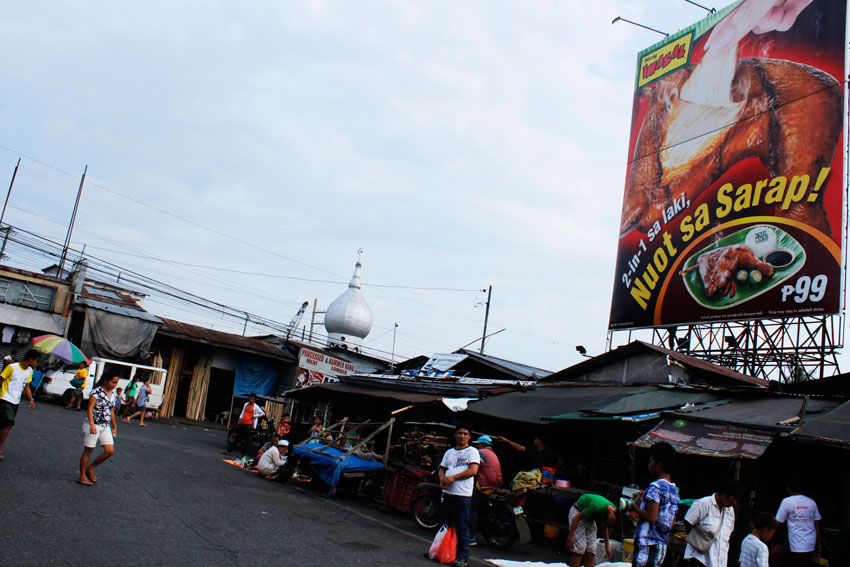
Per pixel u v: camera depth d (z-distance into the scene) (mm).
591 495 7727
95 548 6070
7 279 25516
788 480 8695
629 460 12617
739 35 18078
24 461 10055
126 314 27484
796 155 15773
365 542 8727
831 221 14672
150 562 5910
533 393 15523
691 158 18406
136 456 13305
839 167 14852
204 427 28688
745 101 17344
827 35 15961
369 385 21000
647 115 20312
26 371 10133
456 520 8148
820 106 15609
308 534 8555
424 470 12000
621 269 19656
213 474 13148
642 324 18484
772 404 10648
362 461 13828
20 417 16062
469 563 8633
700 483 11633
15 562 5270
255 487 12531
